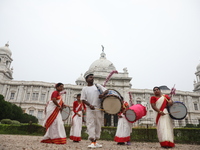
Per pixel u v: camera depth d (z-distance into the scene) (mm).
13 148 4113
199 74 62250
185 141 10156
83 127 11477
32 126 13016
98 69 47344
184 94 49625
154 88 6727
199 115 47812
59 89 6480
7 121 23469
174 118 5891
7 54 52125
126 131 7012
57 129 5723
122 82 45156
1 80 44469
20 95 43656
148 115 37719
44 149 4219
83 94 5410
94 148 4949
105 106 5168
